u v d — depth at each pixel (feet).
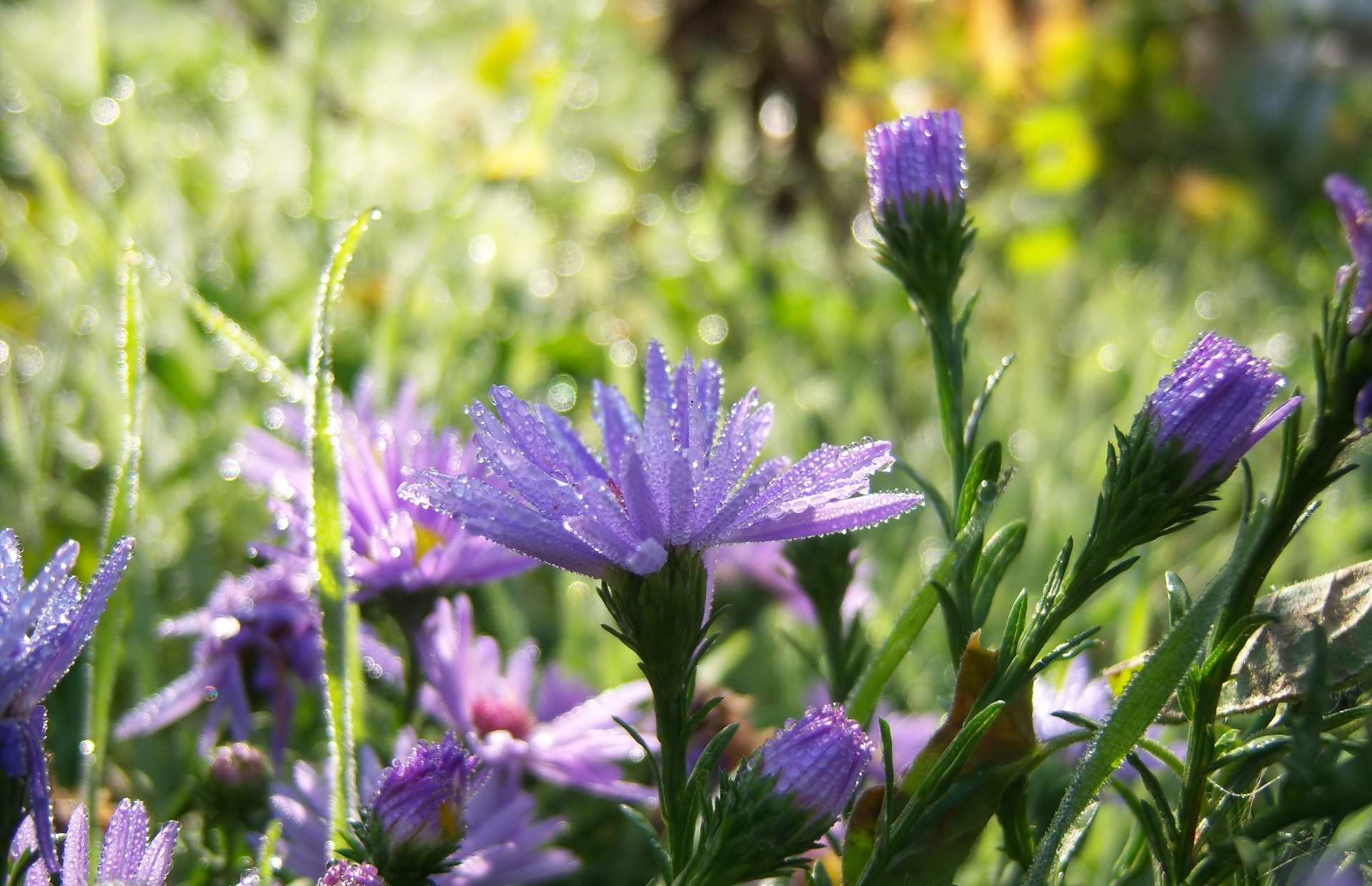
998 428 1.77
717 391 0.81
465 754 0.81
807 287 2.14
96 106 1.71
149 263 0.91
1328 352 0.75
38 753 0.73
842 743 0.76
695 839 0.86
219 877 0.92
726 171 2.61
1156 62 2.82
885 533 1.48
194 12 2.45
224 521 1.32
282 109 2.23
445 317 1.60
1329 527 1.37
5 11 2.26
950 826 0.77
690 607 0.78
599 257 2.19
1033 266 2.29
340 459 0.87
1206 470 0.77
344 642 0.85
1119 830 0.99
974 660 0.78
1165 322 2.05
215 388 1.48
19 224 1.53
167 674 1.11
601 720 0.99
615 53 2.69
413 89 2.35
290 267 1.74
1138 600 0.98
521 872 0.92
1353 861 0.77
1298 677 0.78
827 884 0.80
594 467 0.79
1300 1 3.09
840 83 2.60
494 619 1.24
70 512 1.22
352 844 0.81
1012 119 2.70
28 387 1.42
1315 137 2.90
